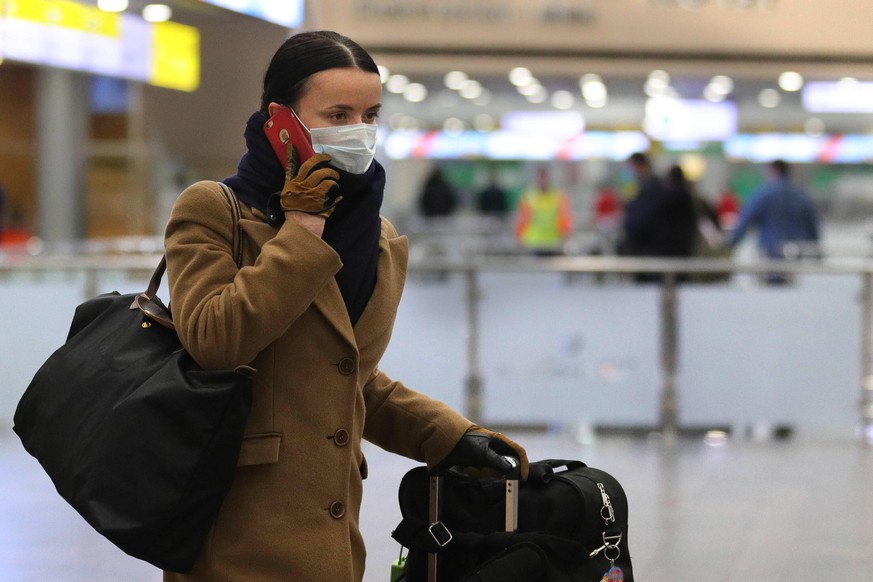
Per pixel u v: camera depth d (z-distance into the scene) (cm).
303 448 284
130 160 2303
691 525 707
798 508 752
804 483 825
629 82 1939
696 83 1947
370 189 291
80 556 637
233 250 283
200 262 277
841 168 3006
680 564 623
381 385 329
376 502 754
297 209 272
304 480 284
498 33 1591
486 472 333
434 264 982
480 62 1594
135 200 2311
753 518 725
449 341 986
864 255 1587
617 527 325
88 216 2325
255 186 289
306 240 270
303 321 286
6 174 2289
